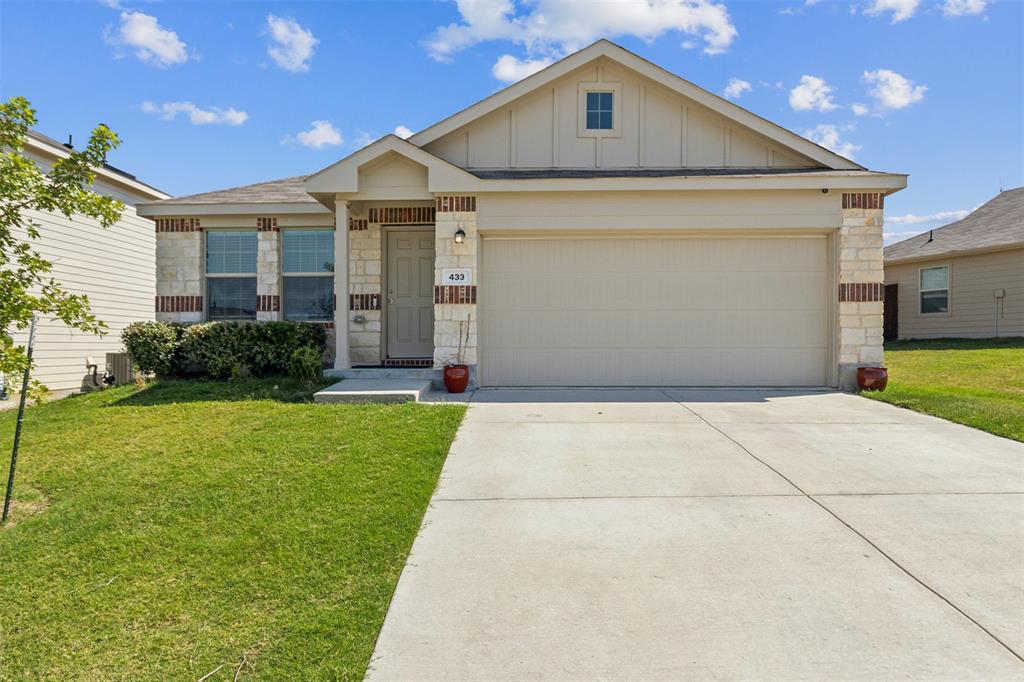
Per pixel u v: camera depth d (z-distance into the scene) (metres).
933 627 2.97
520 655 2.81
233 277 11.41
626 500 4.64
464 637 2.95
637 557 3.74
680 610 3.16
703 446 6.06
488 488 4.91
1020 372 11.02
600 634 2.96
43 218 12.42
